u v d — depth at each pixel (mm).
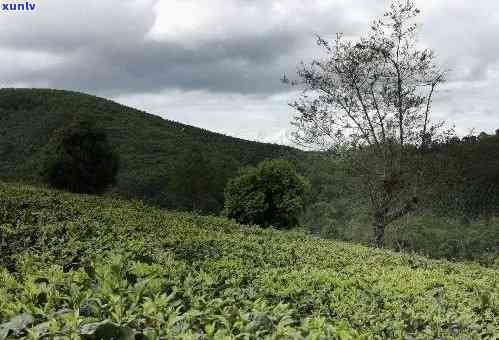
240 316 4246
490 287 10266
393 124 20516
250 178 21375
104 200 16812
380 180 20484
